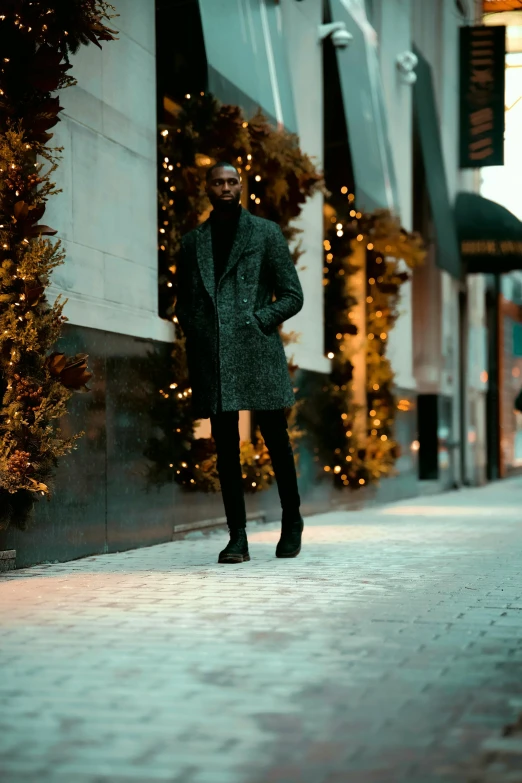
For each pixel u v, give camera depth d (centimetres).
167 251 763
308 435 1037
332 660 339
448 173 1956
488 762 240
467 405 2138
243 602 446
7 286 543
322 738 258
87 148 643
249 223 608
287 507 625
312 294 1071
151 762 239
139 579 518
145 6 734
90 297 639
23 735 260
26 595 464
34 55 552
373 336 1280
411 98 1653
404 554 649
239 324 597
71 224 620
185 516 767
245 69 864
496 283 2559
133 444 684
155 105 745
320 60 1135
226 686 307
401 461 1480
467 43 2048
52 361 550
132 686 307
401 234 1234
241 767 236
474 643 366
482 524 933
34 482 533
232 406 591
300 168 880
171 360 744
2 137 540
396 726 268
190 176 768
